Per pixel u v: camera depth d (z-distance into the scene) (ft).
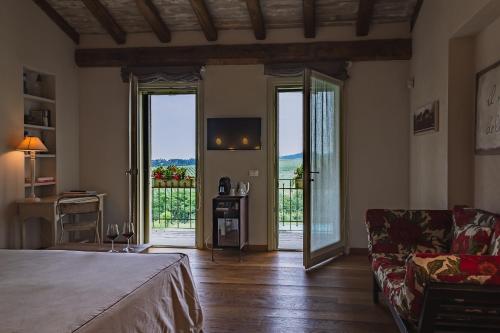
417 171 15.78
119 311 4.94
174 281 6.99
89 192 17.56
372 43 17.03
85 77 18.98
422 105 15.06
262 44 17.63
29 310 4.67
